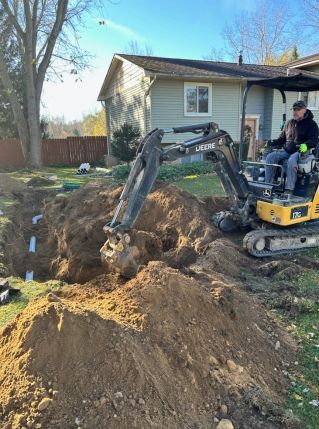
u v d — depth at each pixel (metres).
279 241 6.47
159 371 3.04
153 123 17.89
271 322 4.38
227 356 3.52
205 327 3.64
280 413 3.03
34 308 3.25
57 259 7.09
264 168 6.96
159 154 5.05
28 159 21.69
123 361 2.88
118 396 2.70
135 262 4.65
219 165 6.41
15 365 2.80
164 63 19.66
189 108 18.48
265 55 40.31
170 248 7.12
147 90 17.44
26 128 21.47
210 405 3.04
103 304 3.84
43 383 2.68
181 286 3.81
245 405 3.08
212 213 8.07
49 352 2.83
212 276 5.03
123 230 4.58
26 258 7.36
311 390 3.36
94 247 6.85
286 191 6.34
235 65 22.67
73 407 2.58
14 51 25.80
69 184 13.30
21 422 2.46
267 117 20.28
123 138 18.22
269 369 3.58
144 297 3.67
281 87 6.94
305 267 6.09
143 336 3.27
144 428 2.57
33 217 9.84
